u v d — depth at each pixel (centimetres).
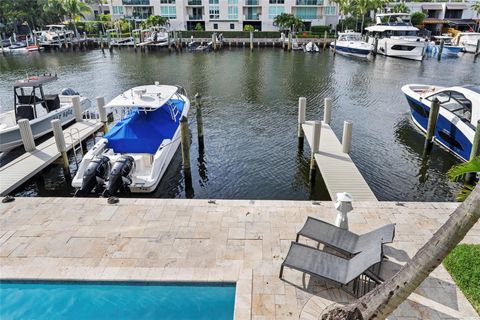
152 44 5406
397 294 446
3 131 1451
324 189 1283
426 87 1931
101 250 761
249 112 2112
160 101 1385
